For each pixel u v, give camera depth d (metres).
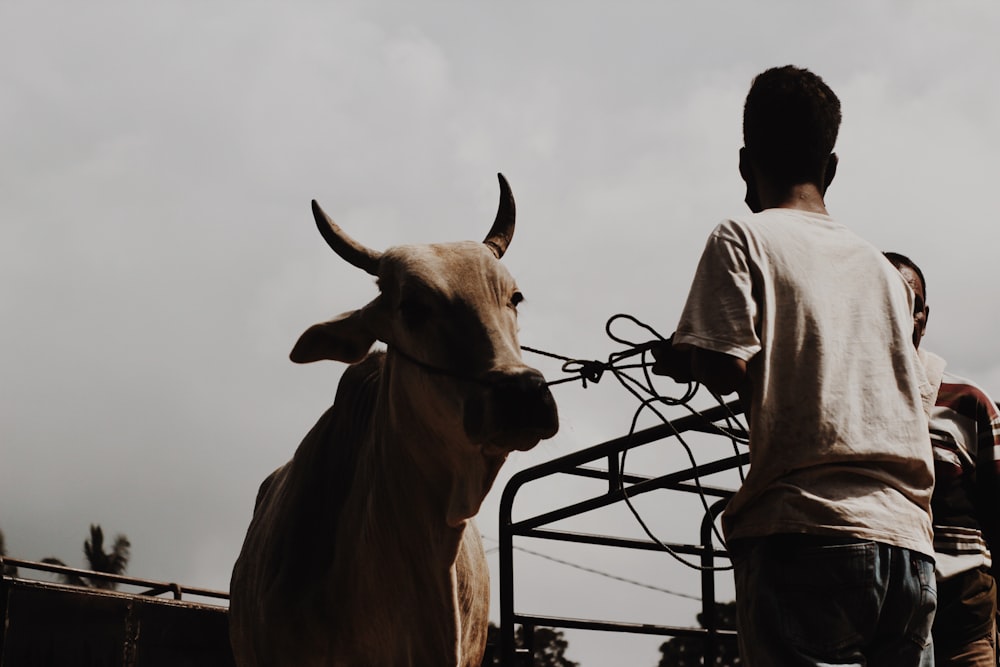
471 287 4.16
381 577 4.50
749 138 3.24
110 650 6.27
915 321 4.22
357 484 4.70
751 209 3.39
